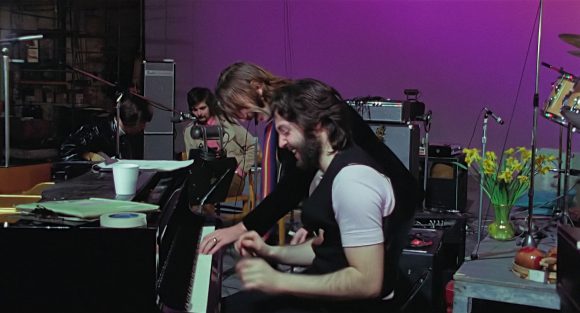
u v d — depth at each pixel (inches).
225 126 174.4
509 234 140.5
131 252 55.9
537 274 104.8
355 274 61.2
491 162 139.7
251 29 267.3
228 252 144.0
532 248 109.4
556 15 222.7
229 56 272.2
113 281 56.1
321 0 254.5
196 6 275.1
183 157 189.5
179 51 280.5
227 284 143.5
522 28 228.2
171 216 77.8
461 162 194.7
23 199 75.9
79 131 153.4
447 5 237.9
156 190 84.7
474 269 113.7
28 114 276.5
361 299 64.1
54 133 274.7
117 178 74.3
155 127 248.5
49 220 58.8
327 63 256.7
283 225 154.8
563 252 73.2
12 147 258.8
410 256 104.1
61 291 56.1
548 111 160.4
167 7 280.5
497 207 141.6
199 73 278.2
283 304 70.2
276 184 91.7
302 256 75.4
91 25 287.3
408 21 243.8
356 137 69.1
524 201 203.9
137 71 284.2
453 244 144.7
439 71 241.3
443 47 239.9
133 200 72.6
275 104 65.4
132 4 284.8
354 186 61.3
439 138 243.1
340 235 64.4
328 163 66.1
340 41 253.8
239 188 180.1
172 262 74.4
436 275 106.9
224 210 212.5
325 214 64.6
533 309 129.8
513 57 230.5
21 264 55.9
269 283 63.6
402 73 246.4
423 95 244.1
